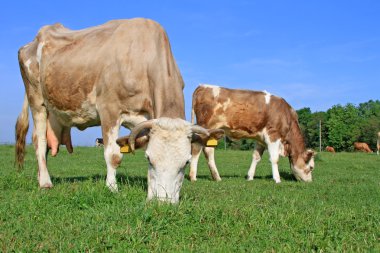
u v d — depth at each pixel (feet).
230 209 19.70
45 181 30.27
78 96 27.71
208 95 44.52
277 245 15.70
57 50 29.25
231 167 61.05
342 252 15.03
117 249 14.89
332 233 17.02
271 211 20.51
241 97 44.27
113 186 25.44
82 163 58.75
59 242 15.40
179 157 20.68
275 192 32.14
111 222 17.43
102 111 26.50
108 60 26.37
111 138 26.23
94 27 29.63
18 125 33.09
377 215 20.61
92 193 22.11
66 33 30.01
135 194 22.91
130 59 25.88
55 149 31.94
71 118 29.22
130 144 21.77
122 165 56.80
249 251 15.30
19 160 33.53
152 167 21.12
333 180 42.75
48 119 31.83
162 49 25.88
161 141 20.76
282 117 44.47
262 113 43.98
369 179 43.34
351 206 25.54
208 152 42.65
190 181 40.01
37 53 30.71
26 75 31.83
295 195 29.91
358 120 267.59
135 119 26.25
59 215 19.45
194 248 15.37
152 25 26.86
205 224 17.79
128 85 25.59
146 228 16.75
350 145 263.49
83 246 14.96
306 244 15.78
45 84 29.45
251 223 17.95
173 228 17.15
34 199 21.70
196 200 22.67
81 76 27.30
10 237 16.07
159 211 18.15
